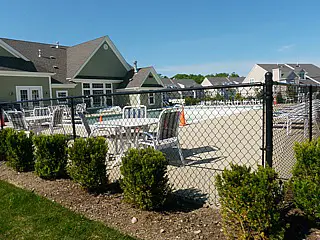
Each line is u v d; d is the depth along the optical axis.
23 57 16.64
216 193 2.92
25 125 7.04
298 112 5.99
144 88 21.08
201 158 4.56
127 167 2.54
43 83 16.33
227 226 2.01
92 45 20.72
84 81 19.17
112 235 2.12
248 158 4.43
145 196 2.46
